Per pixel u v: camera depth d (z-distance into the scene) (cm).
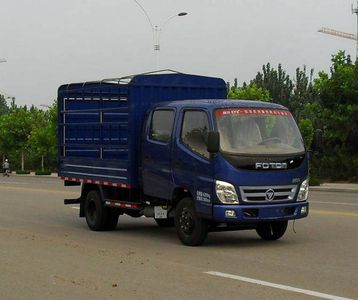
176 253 1095
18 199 2433
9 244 1224
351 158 3547
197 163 1126
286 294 770
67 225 1577
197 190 1127
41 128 6209
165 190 1210
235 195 1085
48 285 841
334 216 1672
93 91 1419
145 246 1189
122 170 1308
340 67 3253
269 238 1252
